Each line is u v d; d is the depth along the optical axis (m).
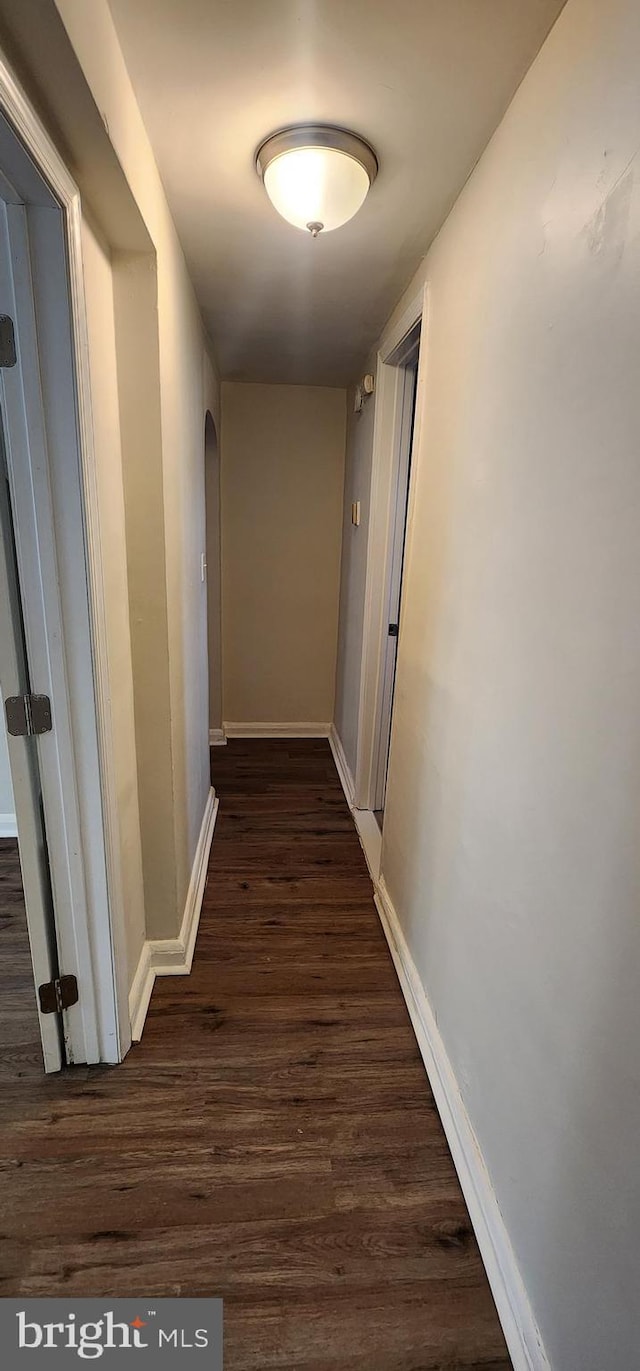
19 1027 1.70
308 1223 1.24
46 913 1.44
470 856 1.34
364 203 1.52
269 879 2.49
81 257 1.11
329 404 3.68
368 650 2.88
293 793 3.33
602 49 0.83
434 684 1.66
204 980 1.91
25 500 1.16
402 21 0.98
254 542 3.87
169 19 0.99
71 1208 1.25
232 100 1.18
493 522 1.23
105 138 1.00
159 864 1.85
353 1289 1.14
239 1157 1.37
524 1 0.94
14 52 0.81
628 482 0.77
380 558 2.75
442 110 1.19
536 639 1.03
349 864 2.62
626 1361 0.76
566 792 0.92
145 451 1.53
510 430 1.15
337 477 3.80
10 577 1.21
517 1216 1.08
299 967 1.99
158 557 1.61
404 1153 1.39
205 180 1.46
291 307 2.28
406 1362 1.05
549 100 0.99
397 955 1.99
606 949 0.81
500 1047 1.17
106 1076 1.55
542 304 1.01
